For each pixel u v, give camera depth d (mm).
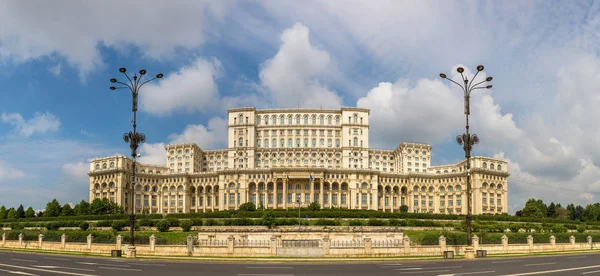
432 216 151375
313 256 63281
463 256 65500
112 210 187375
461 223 129750
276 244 64625
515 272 44906
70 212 186250
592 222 170750
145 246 68125
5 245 90312
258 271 45719
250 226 126062
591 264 53938
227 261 57188
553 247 81375
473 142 65062
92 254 68812
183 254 65875
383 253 64250
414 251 65812
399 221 132000
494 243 74688
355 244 66625
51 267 48906
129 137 66500
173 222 126500
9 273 43281
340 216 147750
